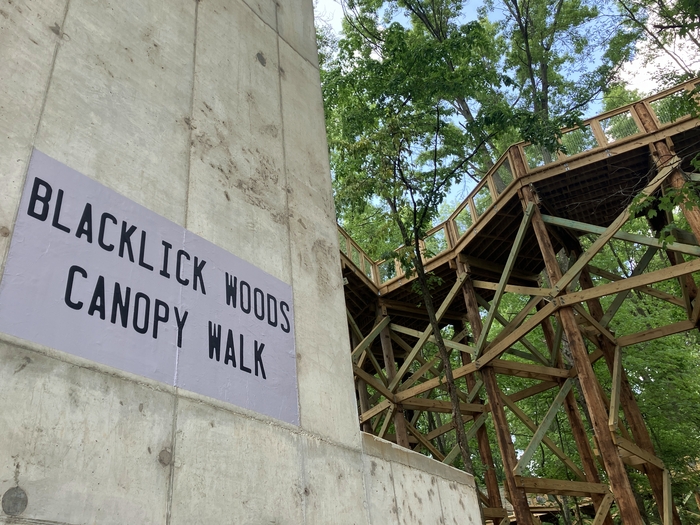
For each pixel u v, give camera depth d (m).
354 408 4.20
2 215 2.39
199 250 3.38
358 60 12.94
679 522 11.39
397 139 12.28
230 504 2.81
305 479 3.39
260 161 4.37
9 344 2.21
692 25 9.17
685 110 9.08
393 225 13.16
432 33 19.30
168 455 2.62
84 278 2.61
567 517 19.72
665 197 7.87
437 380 13.31
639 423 12.27
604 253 20.94
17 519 1.97
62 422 2.25
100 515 2.23
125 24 3.58
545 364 13.75
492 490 14.02
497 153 20.28
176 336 2.96
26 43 2.85
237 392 3.19
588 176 11.98
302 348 3.93
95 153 2.96
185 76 3.94
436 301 16.12
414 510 4.41
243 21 4.98
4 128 2.55
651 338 12.09
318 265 4.55
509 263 12.43
